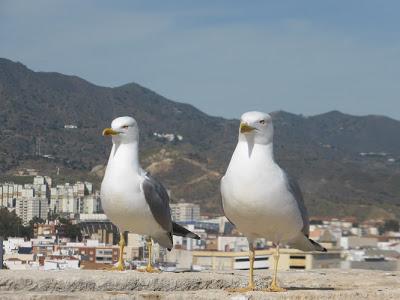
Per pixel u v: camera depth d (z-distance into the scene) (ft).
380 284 46.26
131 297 34.81
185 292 36.40
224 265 209.97
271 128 37.01
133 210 42.09
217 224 506.89
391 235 637.30
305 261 187.21
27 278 36.01
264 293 36.27
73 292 35.76
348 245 443.73
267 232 37.96
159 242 45.16
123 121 42.27
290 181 37.35
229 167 37.42
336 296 36.88
